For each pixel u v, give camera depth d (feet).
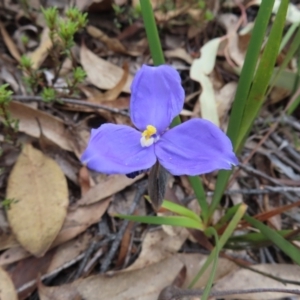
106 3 0.78
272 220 0.62
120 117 0.68
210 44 0.74
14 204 0.55
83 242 0.58
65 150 0.65
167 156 0.36
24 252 0.55
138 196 0.61
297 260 0.46
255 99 0.48
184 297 0.51
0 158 0.62
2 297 0.50
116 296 0.51
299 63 0.59
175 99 0.38
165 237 0.57
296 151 0.70
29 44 0.76
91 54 0.73
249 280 0.54
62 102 0.63
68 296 0.51
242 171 0.67
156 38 0.49
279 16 0.42
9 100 0.55
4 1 0.78
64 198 0.57
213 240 0.58
